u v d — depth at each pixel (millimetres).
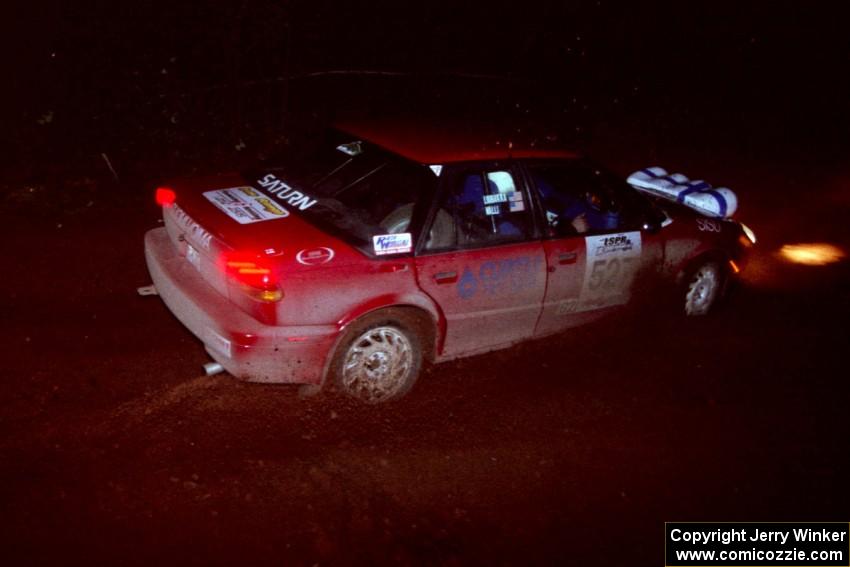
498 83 11883
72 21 8492
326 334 3592
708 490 3828
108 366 3996
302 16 10078
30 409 3549
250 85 9555
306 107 9797
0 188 6395
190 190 4227
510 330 4438
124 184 7016
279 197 4137
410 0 11039
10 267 4984
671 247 5051
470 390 4348
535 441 3980
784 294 6566
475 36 11781
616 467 3895
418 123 4746
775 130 13836
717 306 5766
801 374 5141
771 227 8625
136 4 8625
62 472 3180
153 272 4148
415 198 3945
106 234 5809
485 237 4113
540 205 4352
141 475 3236
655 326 5348
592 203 4750
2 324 4262
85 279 4984
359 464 3541
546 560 3189
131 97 8586
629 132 11922
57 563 2754
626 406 4441
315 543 3031
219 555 2904
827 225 8953
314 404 3893
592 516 3512
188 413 3695
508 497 3527
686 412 4484
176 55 9070
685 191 5859
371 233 3812
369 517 3219
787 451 4250
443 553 3104
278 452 3516
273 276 3418
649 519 3561
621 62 13812
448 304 4004
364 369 3904
